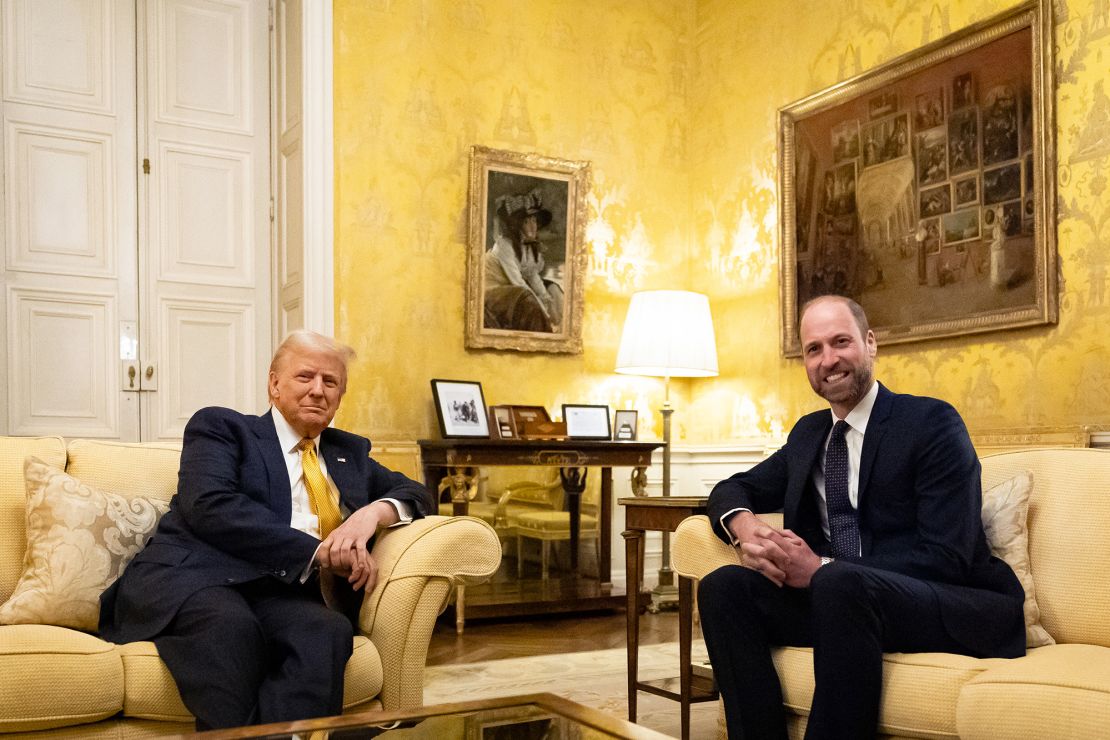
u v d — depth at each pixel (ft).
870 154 15.80
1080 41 12.82
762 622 7.33
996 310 13.66
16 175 15.43
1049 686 5.86
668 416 17.57
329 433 9.07
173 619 7.17
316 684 6.76
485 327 17.63
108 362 15.97
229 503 7.79
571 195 18.56
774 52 18.04
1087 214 12.63
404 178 17.16
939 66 14.67
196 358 16.66
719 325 19.20
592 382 18.88
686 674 9.02
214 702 6.61
